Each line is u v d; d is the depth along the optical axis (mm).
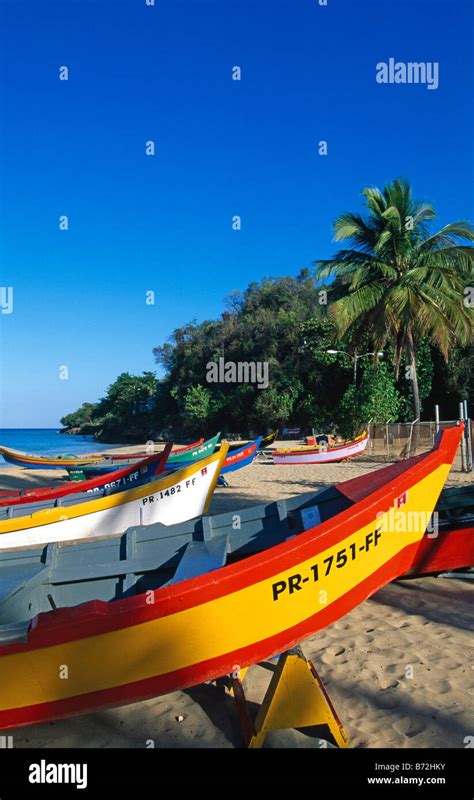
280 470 22656
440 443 4867
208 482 9680
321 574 4129
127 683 3699
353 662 4734
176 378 63750
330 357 35812
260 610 3910
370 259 24531
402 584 6730
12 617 4355
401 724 3807
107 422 89500
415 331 25531
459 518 6535
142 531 5781
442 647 4945
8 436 127125
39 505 9328
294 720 3596
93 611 3596
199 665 3818
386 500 4426
